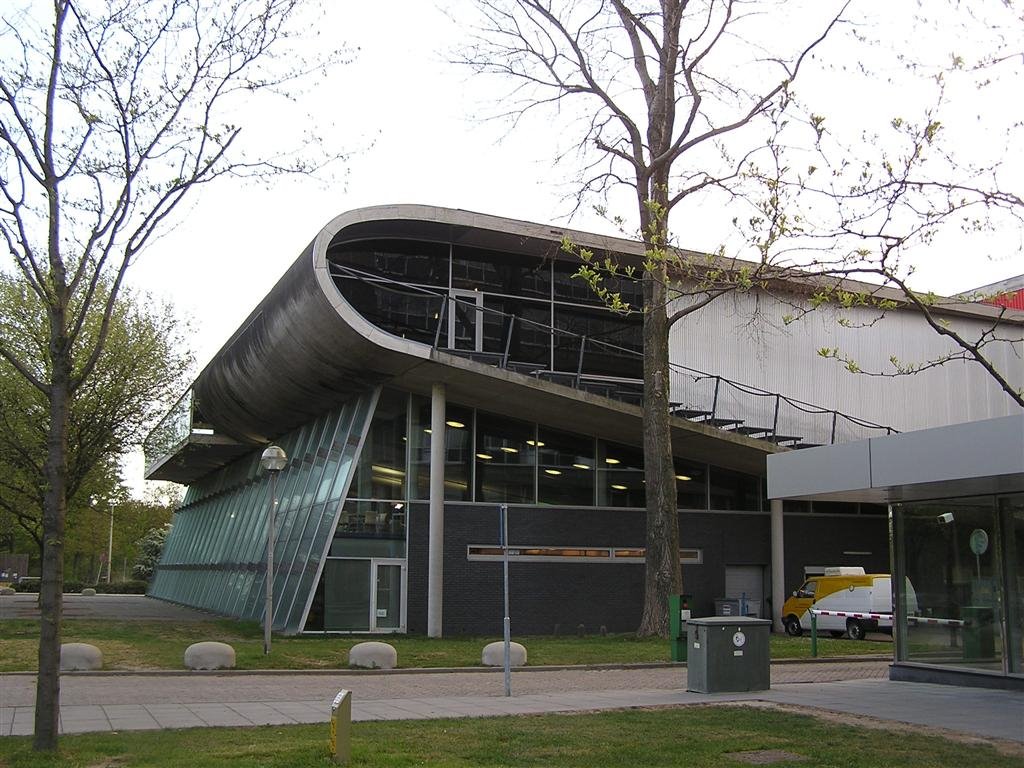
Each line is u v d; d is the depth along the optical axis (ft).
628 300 99.40
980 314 116.47
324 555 84.99
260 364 99.25
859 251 39.63
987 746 33.73
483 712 41.86
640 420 90.68
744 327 103.09
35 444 95.81
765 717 40.04
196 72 36.17
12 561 273.54
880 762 30.68
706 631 49.37
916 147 34.58
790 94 54.29
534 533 93.81
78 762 28.89
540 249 94.89
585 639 80.89
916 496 54.49
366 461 88.69
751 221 67.26
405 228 88.89
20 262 33.78
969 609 53.01
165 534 277.03
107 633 77.87
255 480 127.95
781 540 105.09
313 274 79.66
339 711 28.89
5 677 52.90
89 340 94.68
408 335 90.58
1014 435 41.68
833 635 98.99
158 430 105.91
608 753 31.89
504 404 91.56
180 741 33.12
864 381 110.63
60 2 33.40
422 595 87.97
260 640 77.15
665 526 80.74
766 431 99.96
